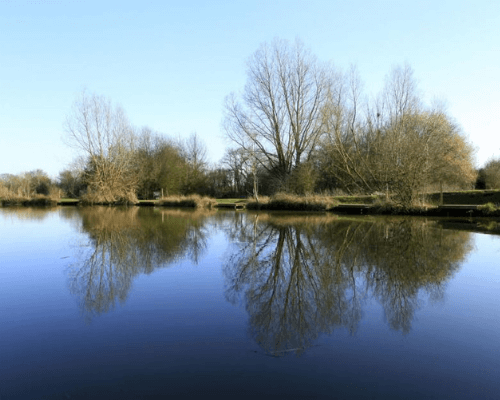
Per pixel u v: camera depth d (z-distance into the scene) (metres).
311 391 3.61
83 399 3.51
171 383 3.78
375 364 4.18
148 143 53.09
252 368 4.07
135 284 7.57
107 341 4.82
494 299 6.47
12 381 3.84
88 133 36.69
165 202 35.09
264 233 14.72
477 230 14.93
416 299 6.50
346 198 29.05
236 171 53.78
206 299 6.57
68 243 12.54
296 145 34.50
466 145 33.97
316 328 5.24
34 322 5.52
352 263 9.27
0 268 8.96
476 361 4.25
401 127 23.27
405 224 17.17
